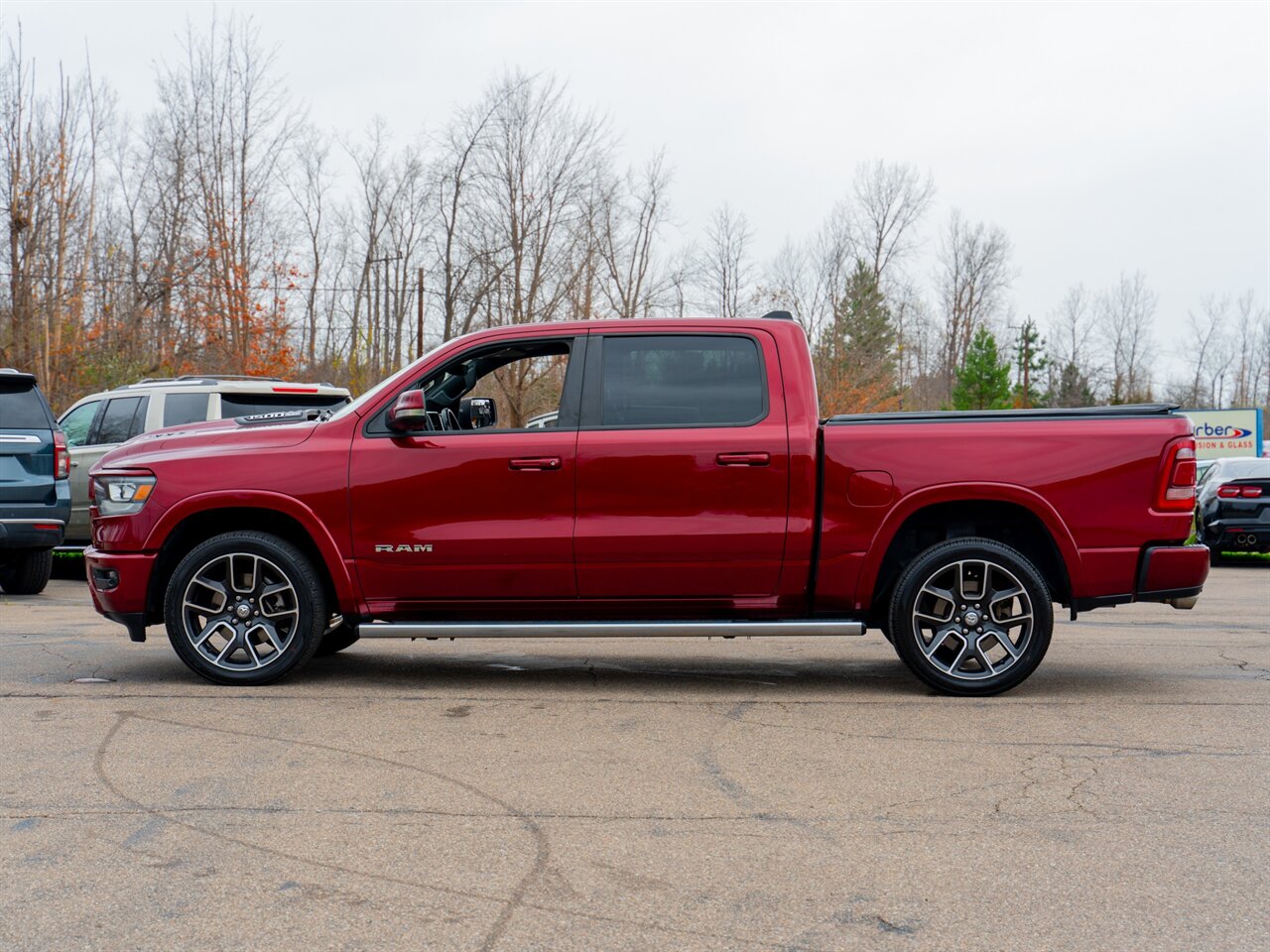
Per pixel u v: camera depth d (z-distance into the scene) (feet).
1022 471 19.81
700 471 19.97
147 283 104.17
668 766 15.80
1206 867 12.07
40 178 83.66
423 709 19.33
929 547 20.48
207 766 15.70
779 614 20.58
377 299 132.36
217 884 11.50
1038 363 245.45
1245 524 52.29
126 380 86.02
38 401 35.24
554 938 10.28
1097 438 19.90
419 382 20.92
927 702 19.99
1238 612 34.19
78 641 26.73
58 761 15.90
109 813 13.65
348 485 20.40
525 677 22.44
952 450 19.89
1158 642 27.48
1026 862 12.19
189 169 108.37
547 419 30.68
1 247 83.46
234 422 22.21
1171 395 283.59
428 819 13.50
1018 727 18.08
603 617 20.61
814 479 19.99
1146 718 18.71
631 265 125.18
